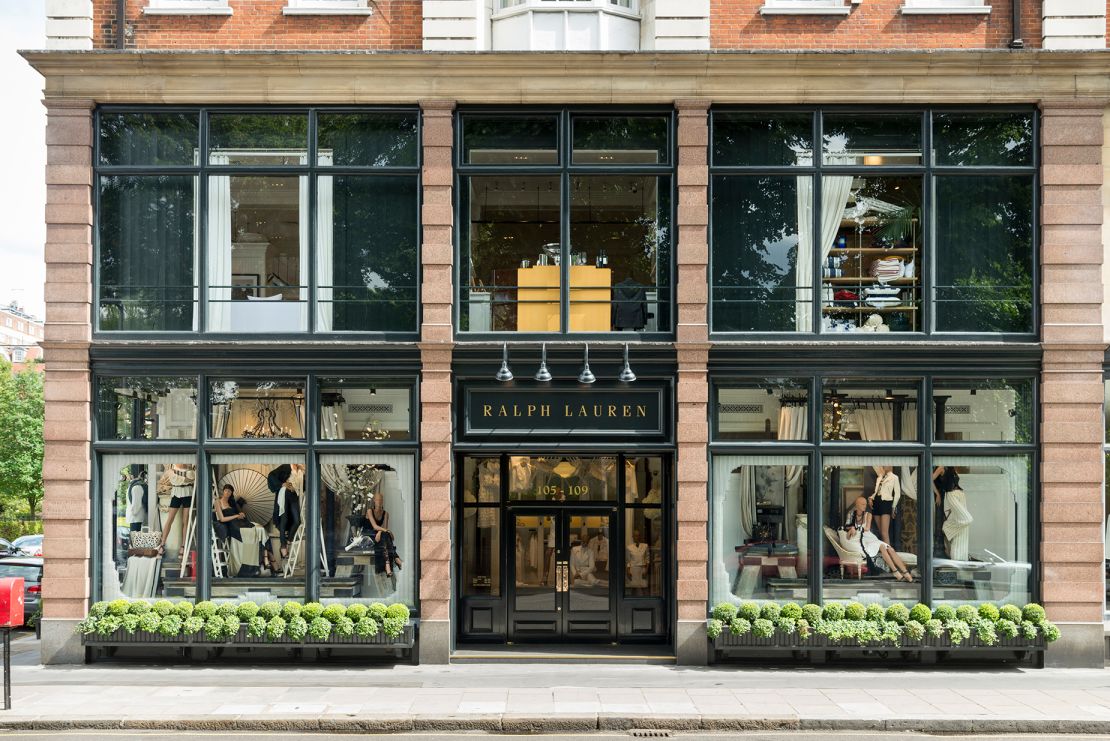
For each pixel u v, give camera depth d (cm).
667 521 1398
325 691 1154
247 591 1328
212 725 1031
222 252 1360
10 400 3919
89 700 1106
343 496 1341
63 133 1332
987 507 1338
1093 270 1325
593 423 1341
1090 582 1306
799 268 1361
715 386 1347
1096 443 1312
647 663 1311
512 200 1372
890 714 1048
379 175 1356
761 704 1091
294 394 1345
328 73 1331
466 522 1420
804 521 1338
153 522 1338
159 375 1335
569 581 1413
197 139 1362
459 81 1335
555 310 1364
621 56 1315
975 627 1271
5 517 4453
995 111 1352
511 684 1192
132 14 1362
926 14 1356
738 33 1359
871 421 1345
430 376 1323
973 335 1336
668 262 1362
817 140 1352
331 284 1356
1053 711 1066
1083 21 1330
